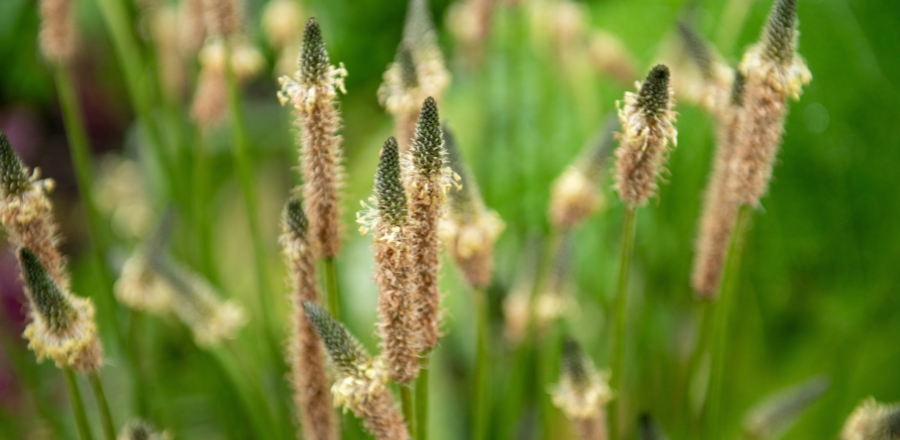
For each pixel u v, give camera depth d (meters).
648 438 0.42
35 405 0.51
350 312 0.56
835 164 0.65
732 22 0.52
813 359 0.59
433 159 0.35
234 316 0.45
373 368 0.36
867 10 0.68
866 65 0.67
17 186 0.37
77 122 0.48
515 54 0.56
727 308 0.41
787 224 0.65
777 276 0.64
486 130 0.57
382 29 0.78
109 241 0.56
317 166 0.37
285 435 0.45
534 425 0.50
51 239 0.38
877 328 0.58
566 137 0.64
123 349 0.50
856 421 0.41
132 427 0.39
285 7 0.50
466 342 0.56
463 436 0.53
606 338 0.53
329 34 0.73
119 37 0.51
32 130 0.77
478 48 0.55
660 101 0.37
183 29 0.50
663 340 0.52
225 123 0.67
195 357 0.52
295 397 0.39
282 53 0.52
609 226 0.56
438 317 0.37
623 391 0.52
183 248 0.54
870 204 0.65
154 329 0.54
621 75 0.57
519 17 0.55
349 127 0.79
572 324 0.54
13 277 0.60
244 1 0.47
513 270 0.54
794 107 0.66
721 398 0.50
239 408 0.49
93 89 0.79
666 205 0.52
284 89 0.37
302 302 0.36
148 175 0.65
